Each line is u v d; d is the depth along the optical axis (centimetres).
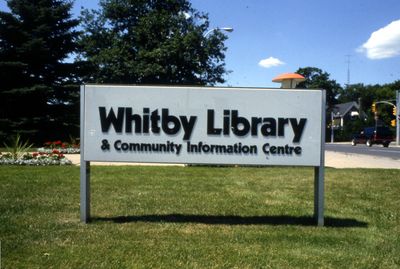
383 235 579
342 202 830
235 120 627
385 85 12350
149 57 3675
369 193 947
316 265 457
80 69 3572
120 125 629
